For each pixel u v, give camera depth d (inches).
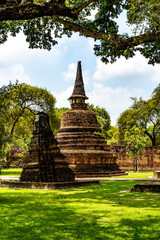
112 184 799.7
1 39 815.7
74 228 276.8
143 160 1809.8
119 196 514.9
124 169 1873.8
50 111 2032.5
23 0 415.2
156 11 530.0
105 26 796.0
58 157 784.9
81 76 1475.1
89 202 449.7
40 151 775.7
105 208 386.6
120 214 340.8
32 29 824.9
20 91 1401.3
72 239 240.5
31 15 398.9
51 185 686.5
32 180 764.0
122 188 673.6
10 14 391.2
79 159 1242.0
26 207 406.0
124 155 1898.4
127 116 2076.8
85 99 1450.5
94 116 1398.9
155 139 2192.4
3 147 845.8
